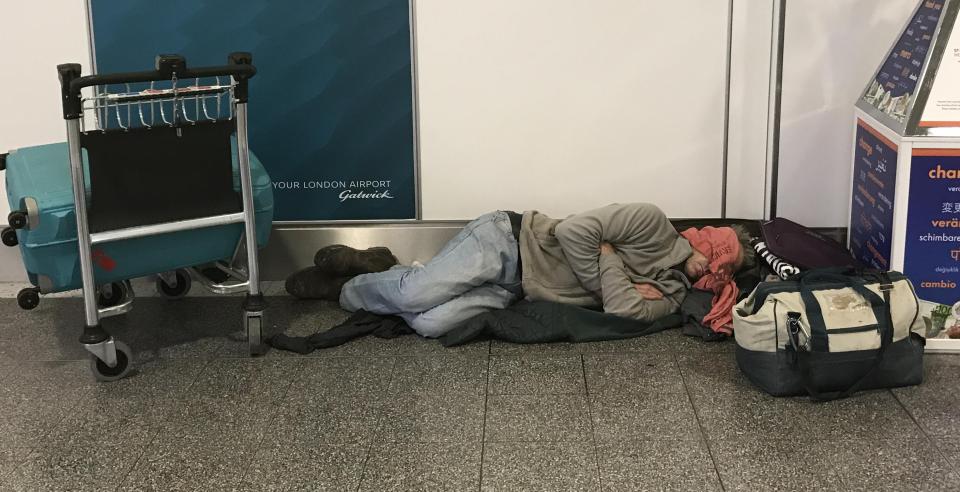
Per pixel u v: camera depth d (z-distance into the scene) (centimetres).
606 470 308
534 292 418
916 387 358
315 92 459
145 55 457
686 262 428
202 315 447
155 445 332
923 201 368
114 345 376
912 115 362
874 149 400
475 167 467
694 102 452
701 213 465
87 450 330
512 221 432
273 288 477
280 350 407
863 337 343
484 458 317
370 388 369
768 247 424
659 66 448
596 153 461
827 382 346
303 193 473
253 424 344
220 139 370
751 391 358
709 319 404
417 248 478
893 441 321
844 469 305
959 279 375
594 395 359
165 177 364
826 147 451
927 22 377
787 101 446
